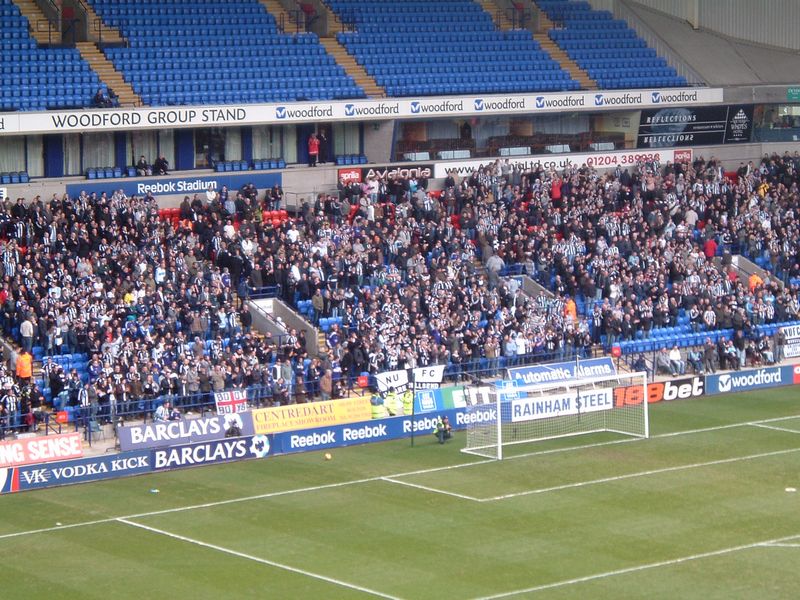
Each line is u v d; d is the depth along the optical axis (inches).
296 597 3307.1
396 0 7460.6
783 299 6407.5
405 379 5349.4
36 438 4443.9
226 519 3986.2
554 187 6648.6
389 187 6520.7
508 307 5954.7
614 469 4512.8
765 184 7150.6
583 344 5851.4
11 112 5689.0
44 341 5068.9
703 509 4042.8
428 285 5816.9
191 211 5885.8
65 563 3580.2
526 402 4936.0
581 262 6190.9
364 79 6845.5
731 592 3326.8
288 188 6412.4
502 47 7426.2
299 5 7066.9
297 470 4554.6
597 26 7864.2
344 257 5851.4
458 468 4554.6
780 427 5113.2
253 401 5147.6
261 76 6624.0
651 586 3371.1
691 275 6338.6
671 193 6875.0
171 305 5285.4
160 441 4677.7
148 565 3558.1
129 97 6195.9
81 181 5930.1
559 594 3316.9
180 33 6663.4
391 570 3506.4
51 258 5329.7
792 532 3811.5
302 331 5551.2
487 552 3651.6
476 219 6363.2
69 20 6441.9
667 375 5915.4
